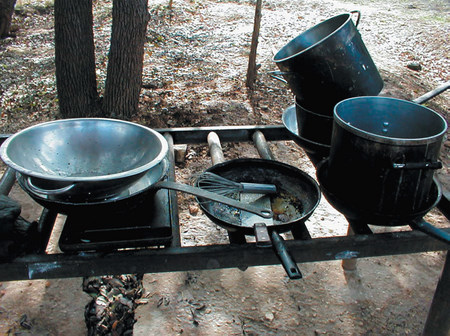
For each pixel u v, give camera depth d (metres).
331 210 2.91
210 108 3.99
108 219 1.35
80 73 3.70
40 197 1.24
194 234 2.63
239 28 6.44
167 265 1.33
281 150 3.53
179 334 2.02
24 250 1.30
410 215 1.30
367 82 1.70
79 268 1.29
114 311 2.12
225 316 2.13
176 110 3.93
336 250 1.39
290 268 1.16
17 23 6.30
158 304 2.17
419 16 7.82
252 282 2.33
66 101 3.78
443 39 6.53
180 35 5.92
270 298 2.24
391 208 1.31
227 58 5.24
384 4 8.71
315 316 2.15
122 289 2.24
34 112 3.91
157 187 1.30
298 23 6.87
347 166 1.35
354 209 1.35
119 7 3.43
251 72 4.38
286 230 1.37
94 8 6.82
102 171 1.50
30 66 4.86
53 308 2.10
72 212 1.24
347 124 1.32
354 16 7.52
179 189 1.29
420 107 1.49
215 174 1.67
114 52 3.64
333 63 1.60
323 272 2.41
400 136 1.56
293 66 1.64
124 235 1.30
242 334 2.04
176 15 6.65
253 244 1.36
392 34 6.72
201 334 2.03
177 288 2.27
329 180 1.47
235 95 4.29
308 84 1.67
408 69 5.42
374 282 2.37
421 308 2.22
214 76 4.70
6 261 1.26
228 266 1.36
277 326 2.09
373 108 1.57
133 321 2.08
